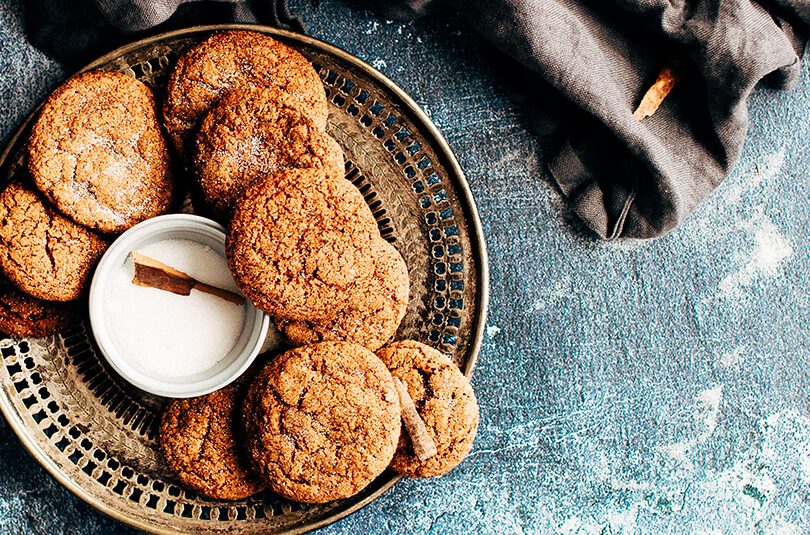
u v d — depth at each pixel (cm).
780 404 75
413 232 68
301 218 61
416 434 64
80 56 68
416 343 66
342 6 71
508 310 72
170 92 64
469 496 72
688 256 74
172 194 64
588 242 73
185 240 64
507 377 72
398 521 71
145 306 63
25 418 64
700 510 74
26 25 67
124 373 62
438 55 71
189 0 65
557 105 71
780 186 74
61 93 62
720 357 74
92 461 65
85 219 62
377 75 66
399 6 70
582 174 71
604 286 73
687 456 74
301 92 65
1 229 61
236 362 63
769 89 74
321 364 63
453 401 65
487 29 68
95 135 62
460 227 67
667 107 71
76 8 65
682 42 69
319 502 63
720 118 70
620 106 69
